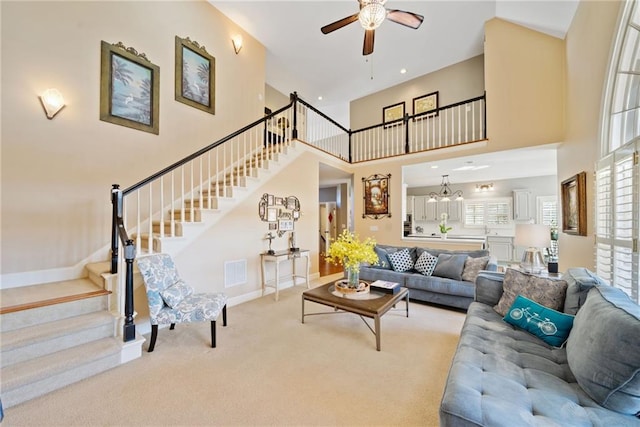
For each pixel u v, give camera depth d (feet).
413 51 18.61
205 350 8.25
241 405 5.83
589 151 9.88
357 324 10.31
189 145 14.28
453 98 20.10
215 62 15.65
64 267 10.08
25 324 7.18
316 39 17.79
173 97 13.66
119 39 11.69
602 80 8.74
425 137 20.95
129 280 7.82
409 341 8.86
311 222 17.97
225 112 16.12
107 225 11.17
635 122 7.66
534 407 3.91
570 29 11.96
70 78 10.28
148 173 12.57
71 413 5.59
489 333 6.44
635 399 3.68
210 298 9.14
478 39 17.30
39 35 9.60
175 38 13.79
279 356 7.89
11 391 5.77
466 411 3.75
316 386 6.48
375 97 24.21
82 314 8.06
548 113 13.51
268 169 14.84
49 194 9.79
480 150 15.84
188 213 12.53
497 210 27.02
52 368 6.29
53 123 9.87
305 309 12.08
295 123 16.75
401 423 5.32
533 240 9.85
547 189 24.63
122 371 7.09
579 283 6.46
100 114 11.04
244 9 15.61
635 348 3.74
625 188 7.38
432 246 18.49
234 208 12.96
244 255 13.39
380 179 20.85
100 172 11.03
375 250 15.28
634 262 6.79
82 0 10.64
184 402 5.92
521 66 14.35
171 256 10.39
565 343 5.93
